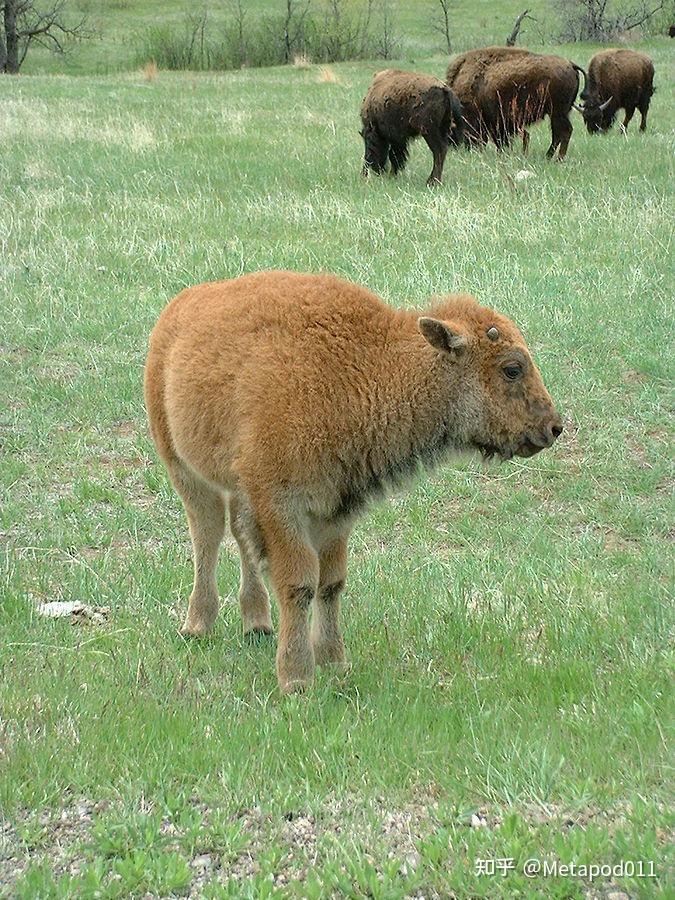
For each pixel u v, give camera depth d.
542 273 30.64
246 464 13.22
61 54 110.62
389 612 16.11
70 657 14.14
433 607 16.08
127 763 11.34
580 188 40.09
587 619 15.37
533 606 16.06
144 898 9.43
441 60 97.25
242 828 10.27
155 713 12.58
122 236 34.50
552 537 19.61
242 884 9.45
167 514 20.20
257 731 12.20
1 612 15.48
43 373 25.50
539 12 120.25
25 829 10.20
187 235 34.84
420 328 13.44
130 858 9.80
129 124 55.06
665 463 21.94
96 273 31.50
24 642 14.57
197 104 65.44
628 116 57.91
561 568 17.70
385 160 44.69
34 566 17.59
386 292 29.00
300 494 13.31
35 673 13.58
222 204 38.78
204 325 13.96
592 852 9.62
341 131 54.25
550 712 12.62
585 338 26.56
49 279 30.69
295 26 112.06
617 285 29.75
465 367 13.91
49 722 12.20
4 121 54.25
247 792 10.91
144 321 28.02
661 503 20.69
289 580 13.41
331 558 14.35
